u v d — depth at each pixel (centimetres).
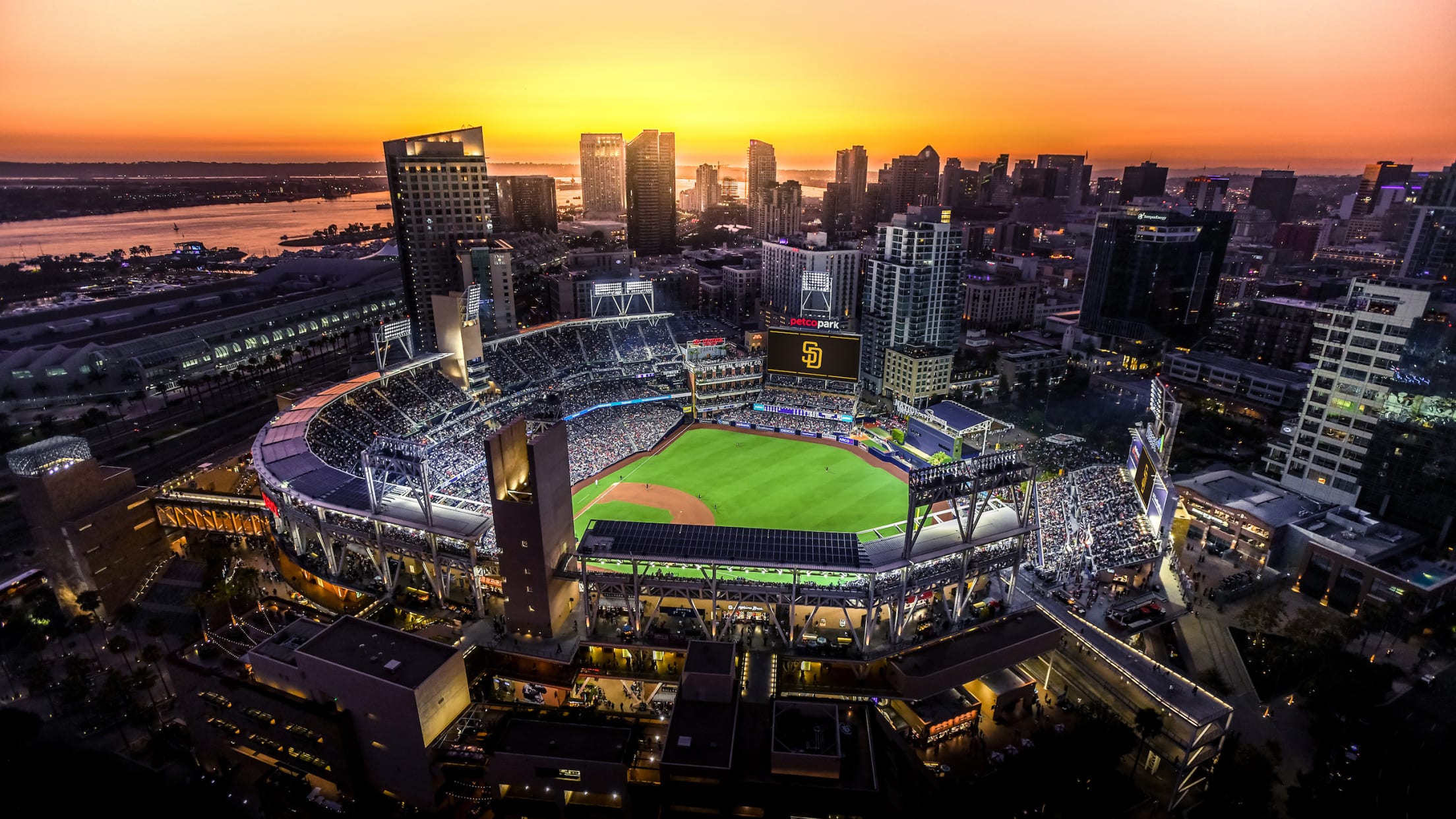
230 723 8075
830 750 6569
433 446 14475
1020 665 9806
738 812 6625
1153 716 7781
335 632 8088
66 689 8681
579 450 16500
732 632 9356
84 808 7700
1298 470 14175
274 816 7694
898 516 14062
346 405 14862
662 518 13875
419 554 9688
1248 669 9881
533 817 7338
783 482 15650
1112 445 16312
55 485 10119
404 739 7388
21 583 11131
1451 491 11681
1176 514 12225
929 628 9369
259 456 11744
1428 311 11825
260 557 11962
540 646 8969
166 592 10869
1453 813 7525
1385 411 12494
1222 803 7506
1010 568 10631
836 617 9819
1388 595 10838
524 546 8719
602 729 7469
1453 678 9819
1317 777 7800
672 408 19438
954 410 17025
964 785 7669
